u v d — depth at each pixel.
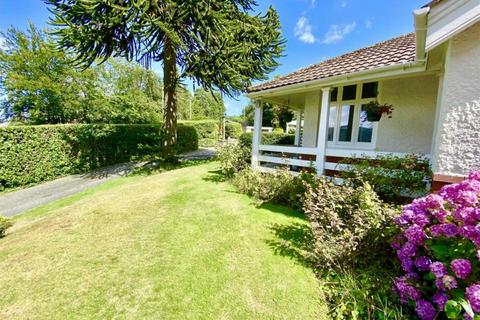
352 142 6.44
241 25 8.17
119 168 10.19
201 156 13.88
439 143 2.77
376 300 2.06
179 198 5.49
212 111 38.03
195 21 7.21
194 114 36.91
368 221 2.58
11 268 2.85
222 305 2.16
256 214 4.41
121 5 6.62
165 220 4.19
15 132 7.48
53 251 3.23
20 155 7.57
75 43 6.49
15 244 3.54
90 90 15.15
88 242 3.46
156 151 11.96
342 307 2.04
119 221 4.24
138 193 6.09
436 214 1.94
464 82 2.57
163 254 3.05
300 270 2.66
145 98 18.89
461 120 2.60
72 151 9.23
